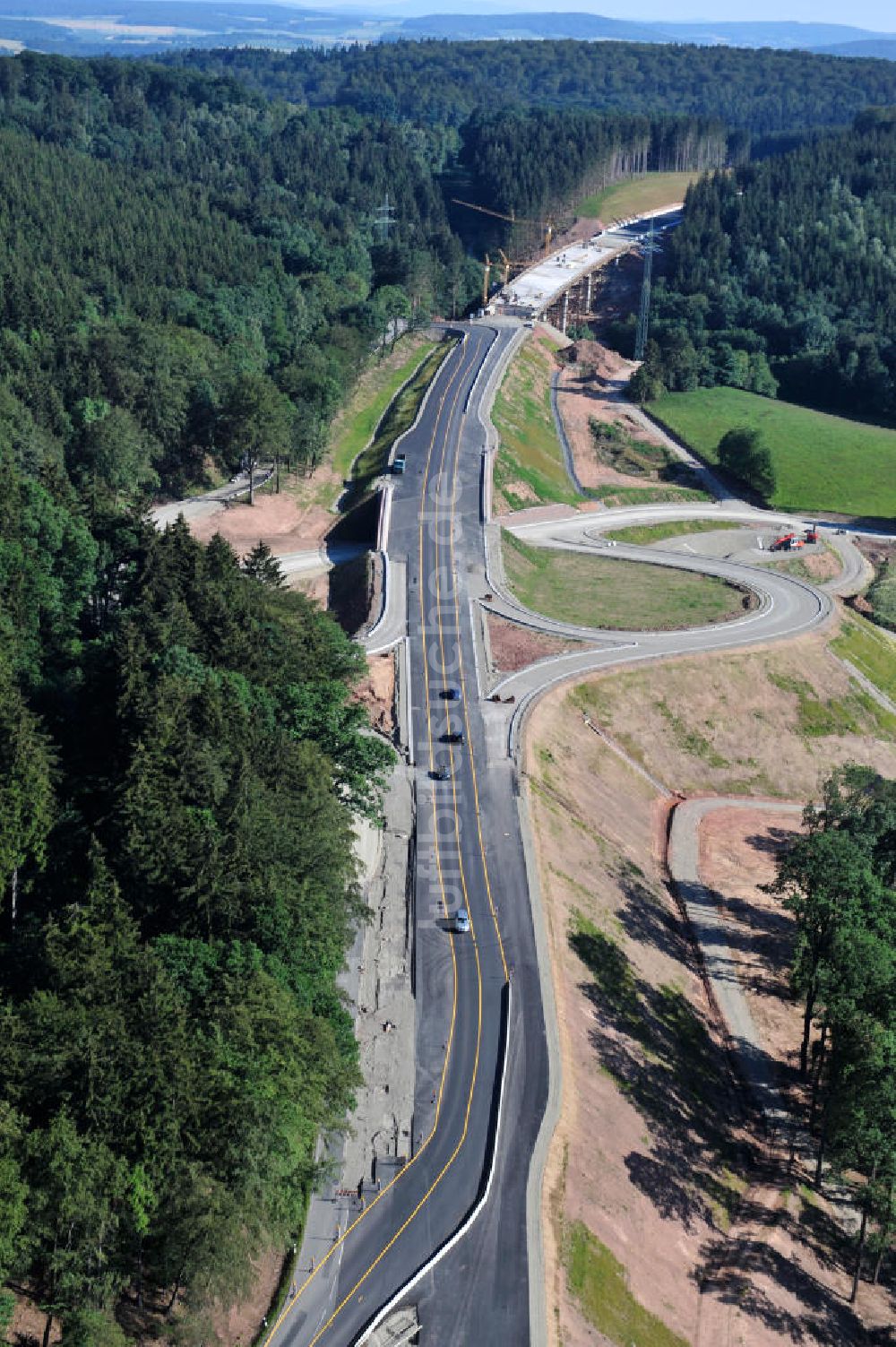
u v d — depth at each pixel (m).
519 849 152.88
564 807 168.12
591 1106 121.31
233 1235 84.12
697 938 161.50
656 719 198.50
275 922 106.19
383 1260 100.62
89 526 168.62
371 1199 106.06
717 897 170.25
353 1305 96.56
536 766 172.12
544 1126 115.25
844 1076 113.75
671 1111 128.38
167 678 126.62
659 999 144.50
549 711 186.62
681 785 194.75
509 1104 117.31
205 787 114.06
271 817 112.38
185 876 107.12
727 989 153.38
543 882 148.50
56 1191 81.25
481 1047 123.56
